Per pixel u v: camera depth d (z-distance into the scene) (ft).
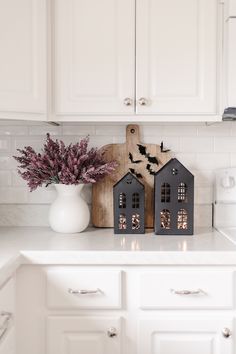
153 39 5.39
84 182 5.77
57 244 5.14
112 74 5.41
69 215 5.80
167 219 5.77
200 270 4.80
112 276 4.77
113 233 5.88
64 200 5.88
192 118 5.49
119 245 5.09
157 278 4.78
